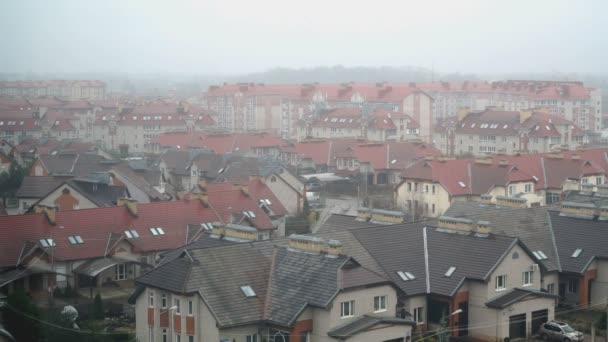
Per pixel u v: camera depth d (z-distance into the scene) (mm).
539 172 132000
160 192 127812
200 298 59688
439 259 69375
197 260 62312
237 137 187375
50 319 64125
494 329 65562
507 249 67375
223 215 98562
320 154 174375
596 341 66500
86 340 61562
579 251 75938
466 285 67188
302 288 60875
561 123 191250
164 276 62219
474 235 70312
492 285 66375
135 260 88000
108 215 90188
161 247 89812
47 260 83125
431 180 125188
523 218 81062
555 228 79625
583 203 83562
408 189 129500
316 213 126500
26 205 116250
